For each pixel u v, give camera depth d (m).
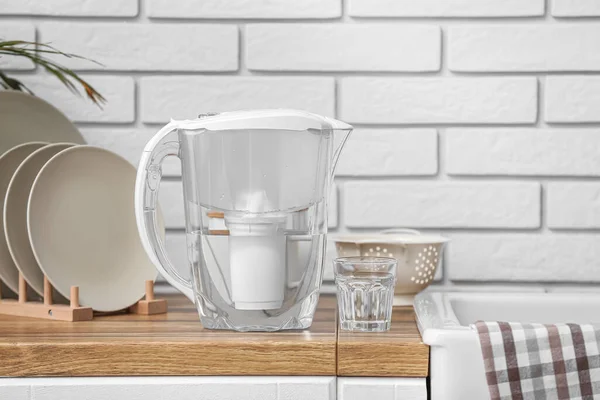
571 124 1.72
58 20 1.73
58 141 1.60
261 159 1.20
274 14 1.72
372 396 1.11
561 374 1.10
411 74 1.72
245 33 1.73
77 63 1.73
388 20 1.72
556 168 1.72
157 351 1.12
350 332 1.21
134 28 1.73
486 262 1.73
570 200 1.72
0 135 1.53
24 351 1.12
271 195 1.20
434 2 1.72
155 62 1.73
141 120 1.74
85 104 1.73
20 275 1.40
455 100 1.72
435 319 1.22
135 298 1.42
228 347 1.12
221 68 1.73
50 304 1.37
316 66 1.72
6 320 1.34
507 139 1.72
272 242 1.20
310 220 1.22
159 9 1.73
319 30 1.72
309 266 1.22
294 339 1.14
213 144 1.21
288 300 1.21
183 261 1.74
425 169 1.72
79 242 1.38
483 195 1.72
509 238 1.72
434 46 1.72
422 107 1.72
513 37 1.71
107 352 1.12
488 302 1.50
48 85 1.73
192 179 1.23
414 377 1.12
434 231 1.73
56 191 1.36
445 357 1.11
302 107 1.73
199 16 1.73
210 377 1.13
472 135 1.72
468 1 1.71
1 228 1.41
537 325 1.12
